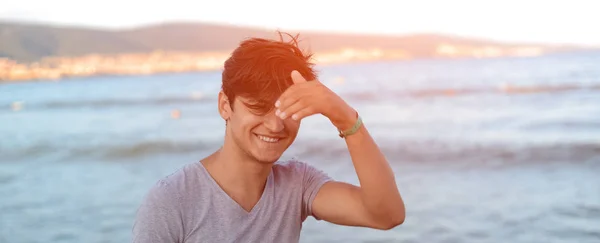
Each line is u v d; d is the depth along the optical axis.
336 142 19.42
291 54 1.59
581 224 8.76
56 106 50.69
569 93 36.53
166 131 27.14
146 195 1.66
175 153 19.59
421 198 10.90
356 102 40.06
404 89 49.59
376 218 1.74
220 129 27.42
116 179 14.20
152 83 98.81
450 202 10.46
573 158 15.20
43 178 14.78
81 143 22.58
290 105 1.53
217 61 195.00
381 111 33.19
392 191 1.70
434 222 9.02
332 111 1.57
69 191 12.66
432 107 34.00
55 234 9.01
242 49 1.60
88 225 9.48
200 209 1.66
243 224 1.69
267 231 1.74
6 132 29.06
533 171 13.64
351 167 14.88
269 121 1.59
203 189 1.68
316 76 1.69
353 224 1.81
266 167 1.71
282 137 1.63
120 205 10.93
